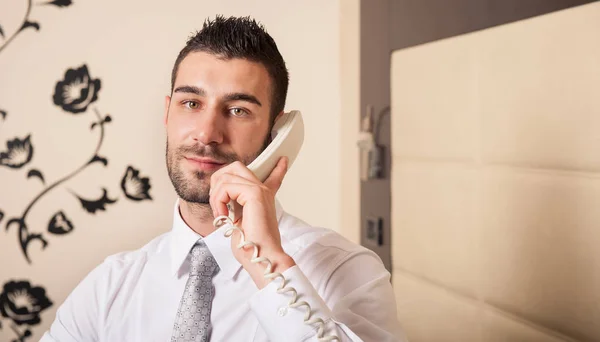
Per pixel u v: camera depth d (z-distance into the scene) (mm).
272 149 971
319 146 2260
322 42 2256
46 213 2135
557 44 1140
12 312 2125
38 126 2117
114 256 1156
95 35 2139
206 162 962
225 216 833
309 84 2250
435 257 1591
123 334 1071
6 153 2100
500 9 1321
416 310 1699
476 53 1395
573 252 1113
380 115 1916
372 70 1969
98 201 2166
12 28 2086
